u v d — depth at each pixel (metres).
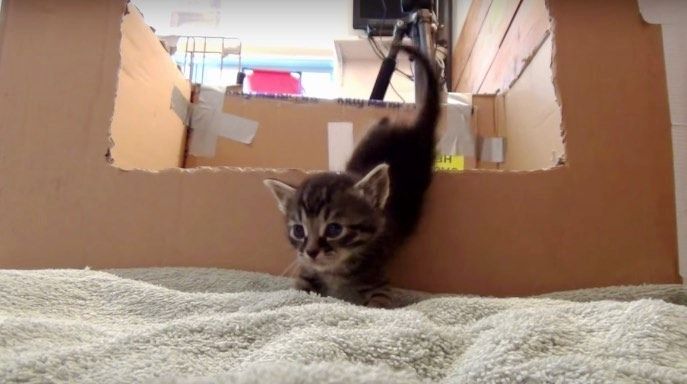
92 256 1.13
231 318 0.66
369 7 2.70
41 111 1.16
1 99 1.16
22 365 0.50
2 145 1.14
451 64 2.69
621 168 1.08
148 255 1.14
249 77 2.73
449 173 1.13
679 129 1.09
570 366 0.49
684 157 1.08
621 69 1.11
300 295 0.88
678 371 0.49
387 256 1.17
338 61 2.88
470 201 1.12
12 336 0.61
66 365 0.52
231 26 3.02
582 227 1.07
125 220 1.14
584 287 1.06
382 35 2.66
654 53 1.11
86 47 1.18
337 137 1.81
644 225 1.06
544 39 1.32
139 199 1.15
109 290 0.92
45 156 1.15
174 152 1.78
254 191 1.17
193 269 1.12
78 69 1.18
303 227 1.17
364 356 0.56
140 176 1.15
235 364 0.56
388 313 0.70
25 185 1.14
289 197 1.17
